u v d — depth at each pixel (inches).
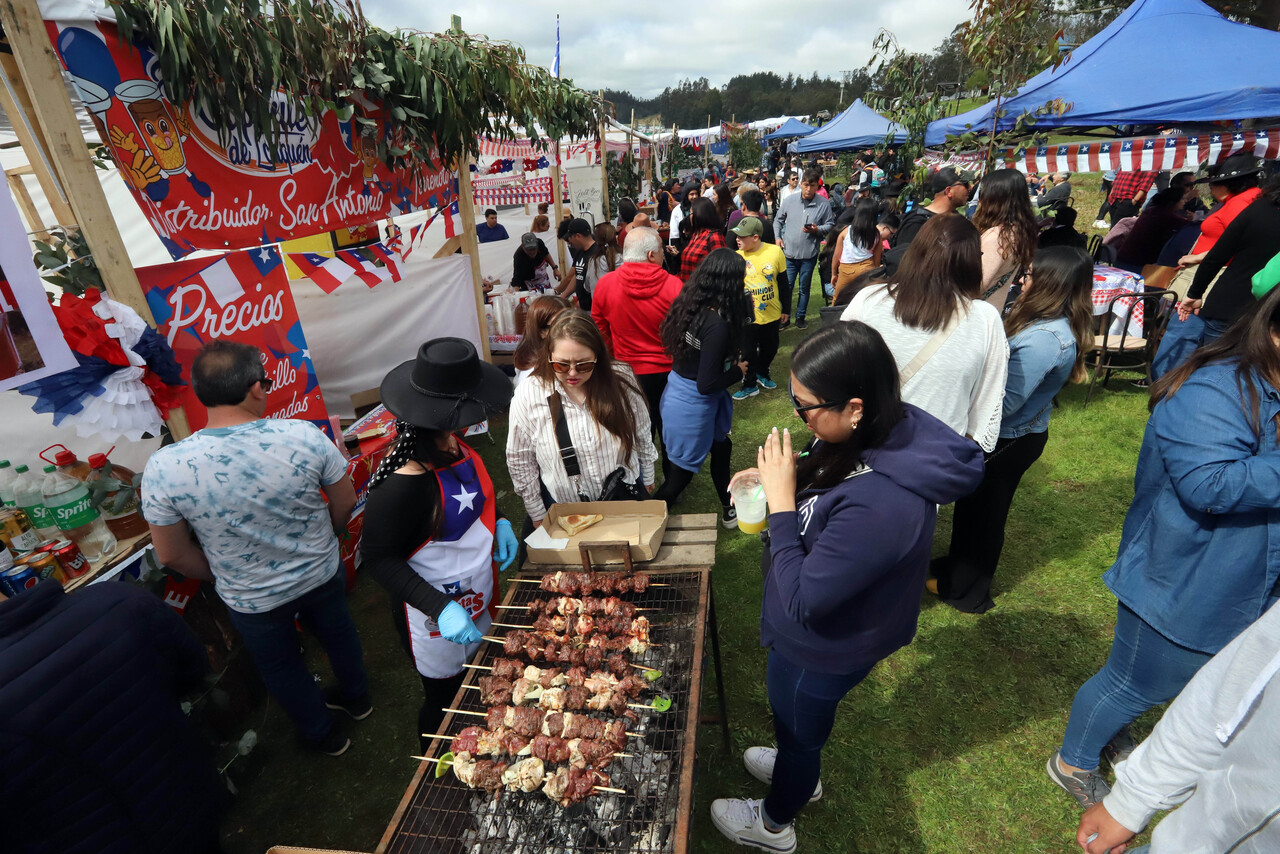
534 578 97.2
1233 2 410.3
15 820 58.6
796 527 67.9
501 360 270.5
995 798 100.7
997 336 95.1
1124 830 48.3
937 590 142.3
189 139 109.6
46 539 99.2
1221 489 63.7
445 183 206.8
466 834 65.7
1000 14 198.4
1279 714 34.6
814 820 99.7
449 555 87.4
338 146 147.7
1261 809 35.0
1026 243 117.6
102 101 94.1
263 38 107.7
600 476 112.4
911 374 94.0
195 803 74.2
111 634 65.0
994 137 217.8
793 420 240.1
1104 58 257.9
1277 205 166.7
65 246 91.3
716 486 171.5
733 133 1375.5
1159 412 72.5
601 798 70.9
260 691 130.4
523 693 79.3
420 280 211.0
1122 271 242.2
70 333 89.5
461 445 90.9
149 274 104.7
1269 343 62.7
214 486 85.2
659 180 1011.9
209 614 118.8
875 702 118.9
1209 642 72.7
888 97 240.2
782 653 72.7
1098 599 138.4
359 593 162.9
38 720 58.4
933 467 58.2
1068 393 234.8
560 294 327.0
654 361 177.6
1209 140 227.8
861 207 270.2
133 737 66.2
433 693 95.4
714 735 115.0
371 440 173.5
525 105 190.4
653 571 95.2
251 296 125.7
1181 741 43.8
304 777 114.3
